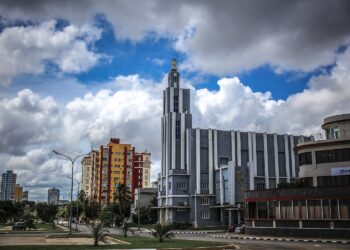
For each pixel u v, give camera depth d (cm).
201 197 8031
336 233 3847
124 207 10394
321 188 4038
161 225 3112
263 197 4506
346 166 4456
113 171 14512
